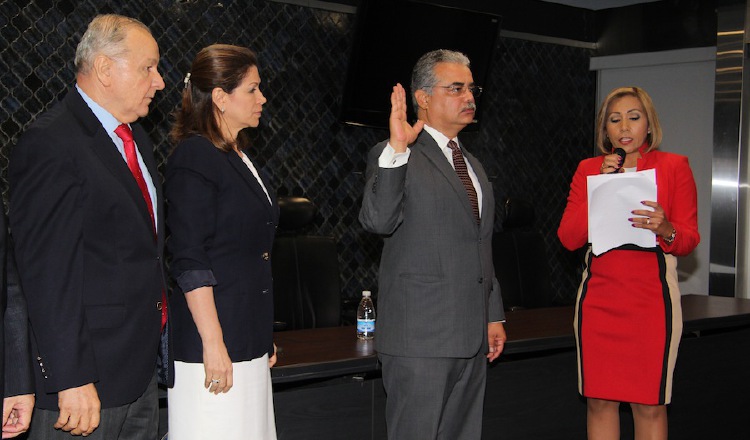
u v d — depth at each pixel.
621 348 2.90
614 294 2.92
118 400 1.96
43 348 1.82
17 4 4.12
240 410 2.16
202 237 2.09
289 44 4.99
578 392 3.40
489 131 5.84
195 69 2.21
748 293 5.66
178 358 2.16
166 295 2.12
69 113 1.97
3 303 1.73
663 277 2.86
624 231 2.80
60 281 1.82
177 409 2.17
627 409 3.60
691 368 3.71
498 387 3.19
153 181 2.18
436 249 2.49
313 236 4.33
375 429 2.81
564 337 3.22
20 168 1.88
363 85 5.09
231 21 4.78
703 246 5.88
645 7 6.05
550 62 6.12
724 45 5.59
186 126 2.23
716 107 5.68
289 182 5.02
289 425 2.63
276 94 4.95
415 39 5.14
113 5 4.40
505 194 5.94
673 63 5.97
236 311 2.16
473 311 2.52
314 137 5.11
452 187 2.52
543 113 6.11
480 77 5.43
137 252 2.01
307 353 2.81
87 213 1.91
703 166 5.90
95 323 1.92
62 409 1.85
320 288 4.24
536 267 4.93
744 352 3.90
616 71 6.26
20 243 1.85
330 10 5.12
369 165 2.54
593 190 2.84
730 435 3.88
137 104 2.06
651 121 2.91
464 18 5.26
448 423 2.60
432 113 2.62
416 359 2.47
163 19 4.55
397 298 2.51
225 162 2.17
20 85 4.14
